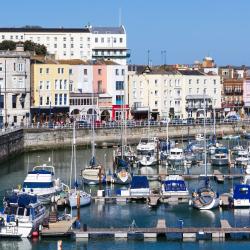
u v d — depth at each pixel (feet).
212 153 431.84
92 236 242.37
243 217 273.33
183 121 582.76
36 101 567.18
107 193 310.04
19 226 239.09
